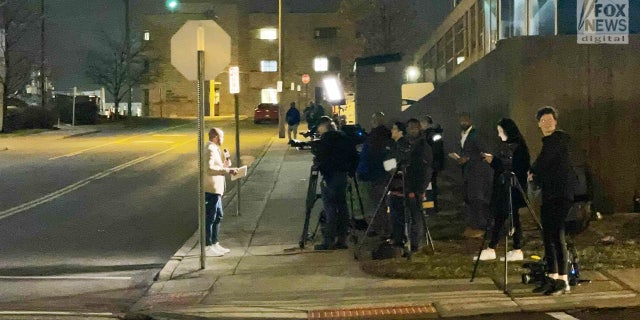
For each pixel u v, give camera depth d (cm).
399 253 1035
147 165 2448
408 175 1034
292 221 1429
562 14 1599
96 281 1023
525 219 1227
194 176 2159
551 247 812
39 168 2383
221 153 1202
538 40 1263
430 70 3444
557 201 795
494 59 1392
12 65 4156
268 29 6450
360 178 1198
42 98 4553
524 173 972
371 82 2477
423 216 1051
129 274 1065
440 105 2022
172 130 4253
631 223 1183
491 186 1120
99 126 4616
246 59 6456
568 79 1262
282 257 1103
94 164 2488
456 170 1791
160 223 1468
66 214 1573
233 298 885
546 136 810
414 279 914
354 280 933
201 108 1038
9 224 1465
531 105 1263
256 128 4353
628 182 1266
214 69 1031
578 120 1263
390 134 1193
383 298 838
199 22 1030
